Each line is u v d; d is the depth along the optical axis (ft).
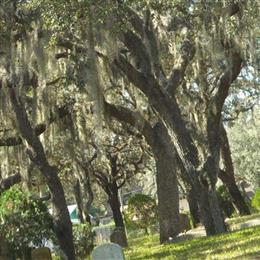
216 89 68.90
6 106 62.28
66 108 78.95
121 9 55.93
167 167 75.36
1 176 83.66
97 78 61.36
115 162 124.57
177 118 66.28
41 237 67.31
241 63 68.90
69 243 62.54
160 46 71.05
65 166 106.22
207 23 62.44
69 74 69.67
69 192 149.18
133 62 69.72
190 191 84.38
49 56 65.77
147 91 65.72
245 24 62.28
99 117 63.52
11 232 65.82
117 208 126.21
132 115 76.28
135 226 126.72
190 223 97.19
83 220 121.49
